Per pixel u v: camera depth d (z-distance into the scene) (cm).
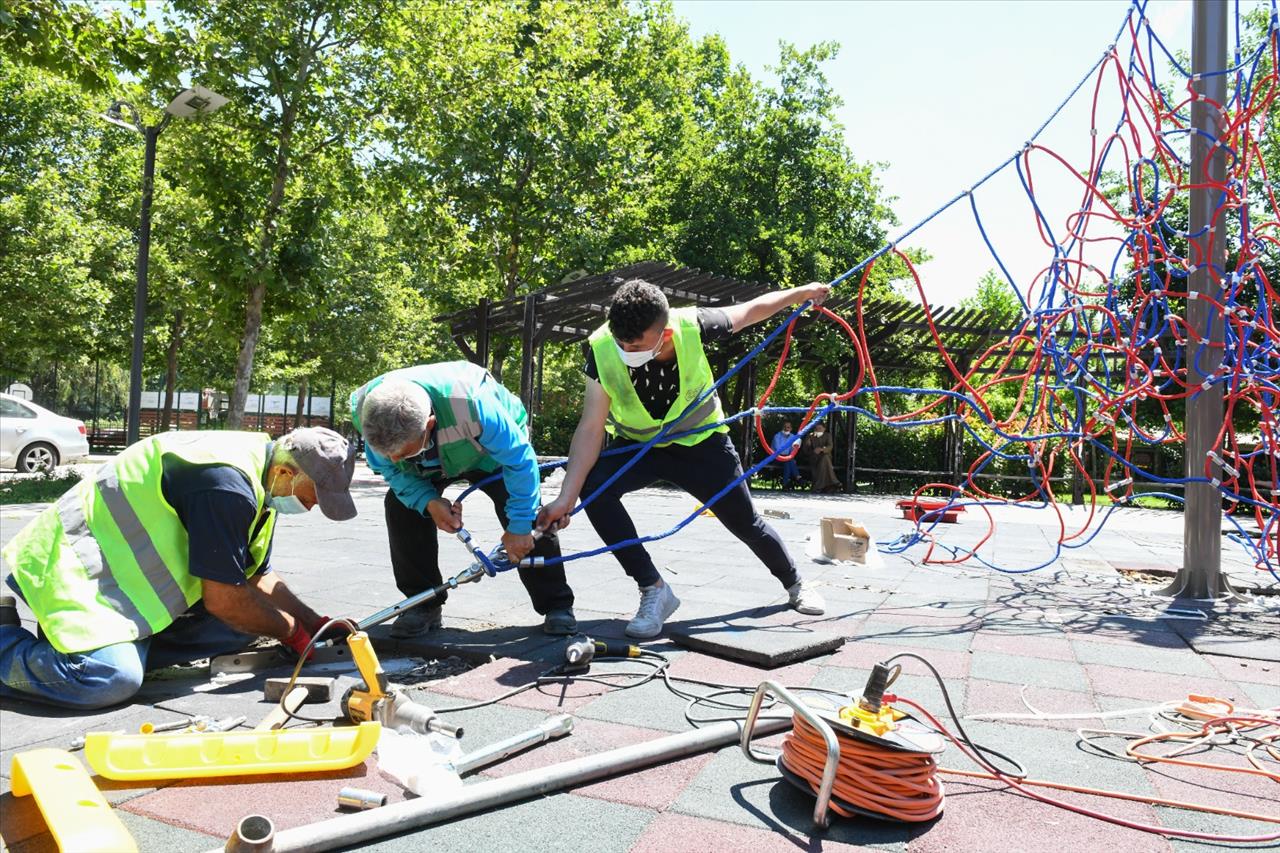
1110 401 528
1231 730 259
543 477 378
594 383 360
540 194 1593
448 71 1391
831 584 521
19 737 244
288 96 1309
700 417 380
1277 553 518
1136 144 486
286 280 1321
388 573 538
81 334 2161
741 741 218
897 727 205
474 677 301
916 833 188
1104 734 254
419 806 186
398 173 1436
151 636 316
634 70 2067
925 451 1812
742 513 402
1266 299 482
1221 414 500
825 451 1650
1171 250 591
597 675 304
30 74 1880
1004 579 562
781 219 1994
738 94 2109
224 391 3008
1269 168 717
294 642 318
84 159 2225
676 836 184
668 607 377
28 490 1096
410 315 2841
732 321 373
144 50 1025
